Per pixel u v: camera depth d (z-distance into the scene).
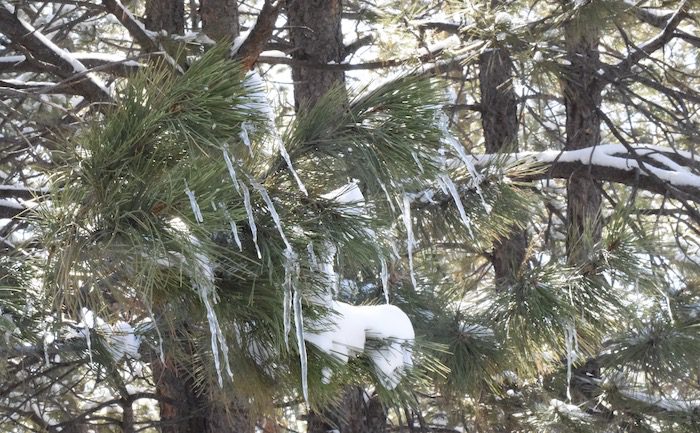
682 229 8.23
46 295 2.04
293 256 1.98
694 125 6.98
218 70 1.82
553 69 4.51
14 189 4.14
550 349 3.71
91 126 1.84
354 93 2.29
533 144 9.36
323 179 2.27
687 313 4.05
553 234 8.59
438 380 3.94
